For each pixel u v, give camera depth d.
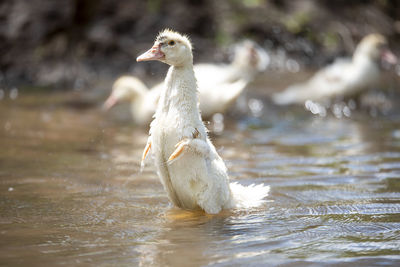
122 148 12.68
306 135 14.63
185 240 6.57
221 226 7.18
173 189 8.03
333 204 8.27
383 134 14.60
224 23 28.23
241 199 8.33
